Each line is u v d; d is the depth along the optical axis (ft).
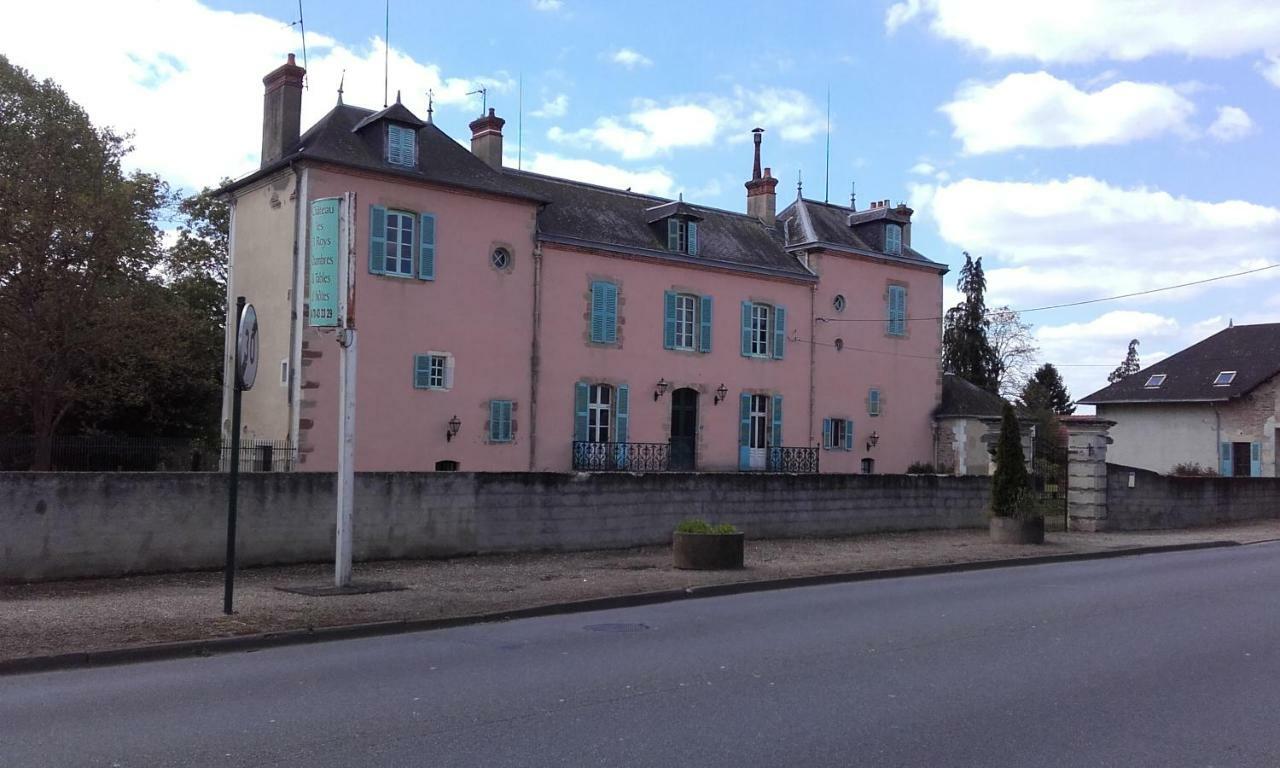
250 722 20.99
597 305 96.22
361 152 82.99
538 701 22.71
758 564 49.65
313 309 40.19
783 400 110.63
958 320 185.16
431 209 85.05
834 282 115.85
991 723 20.97
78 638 28.91
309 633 30.68
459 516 49.96
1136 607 37.17
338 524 39.63
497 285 89.10
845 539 63.87
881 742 19.54
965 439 122.31
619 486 55.72
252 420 84.33
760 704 22.44
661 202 111.45
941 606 37.55
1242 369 127.03
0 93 86.84
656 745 19.27
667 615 35.91
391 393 82.23
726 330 106.52
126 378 94.43
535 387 91.20
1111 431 136.77
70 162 85.46
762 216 120.47
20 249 80.64
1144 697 23.27
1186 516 80.69
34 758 18.54
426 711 21.84
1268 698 23.25
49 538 39.17
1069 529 74.33
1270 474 121.19
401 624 32.53
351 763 18.20
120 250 85.66
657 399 100.58
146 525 41.39
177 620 31.83
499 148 99.19
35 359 83.46
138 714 21.72
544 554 52.34
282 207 81.97
